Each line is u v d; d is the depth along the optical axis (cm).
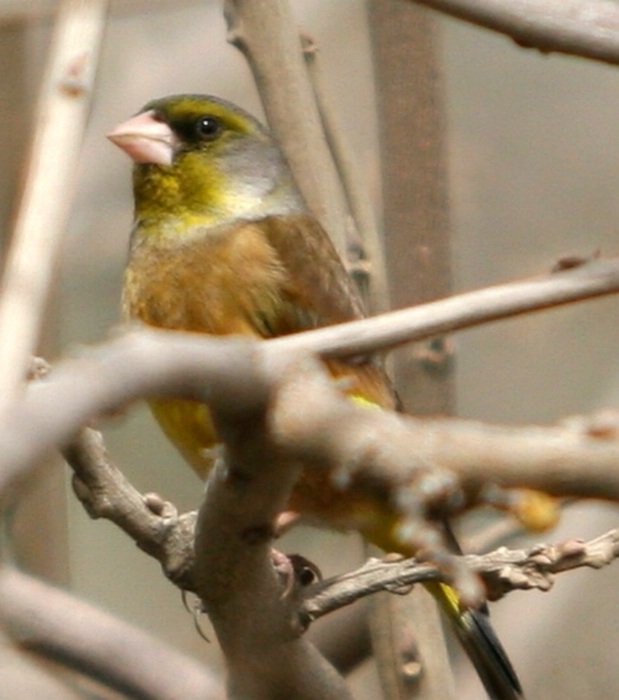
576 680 298
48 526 289
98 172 307
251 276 294
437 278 292
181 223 294
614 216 312
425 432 228
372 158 301
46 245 274
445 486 225
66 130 279
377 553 292
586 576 296
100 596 303
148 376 211
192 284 294
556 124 313
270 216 294
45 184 279
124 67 307
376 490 230
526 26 275
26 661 240
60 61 279
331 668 283
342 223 294
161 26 308
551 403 308
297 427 237
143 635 240
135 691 235
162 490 305
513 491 226
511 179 312
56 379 204
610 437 225
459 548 288
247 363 238
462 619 290
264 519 281
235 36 293
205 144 295
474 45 313
